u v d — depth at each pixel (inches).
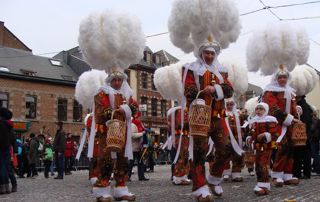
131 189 377.1
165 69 502.3
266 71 362.9
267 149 302.5
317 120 482.0
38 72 1547.7
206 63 266.5
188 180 420.8
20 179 618.8
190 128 250.4
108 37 281.6
